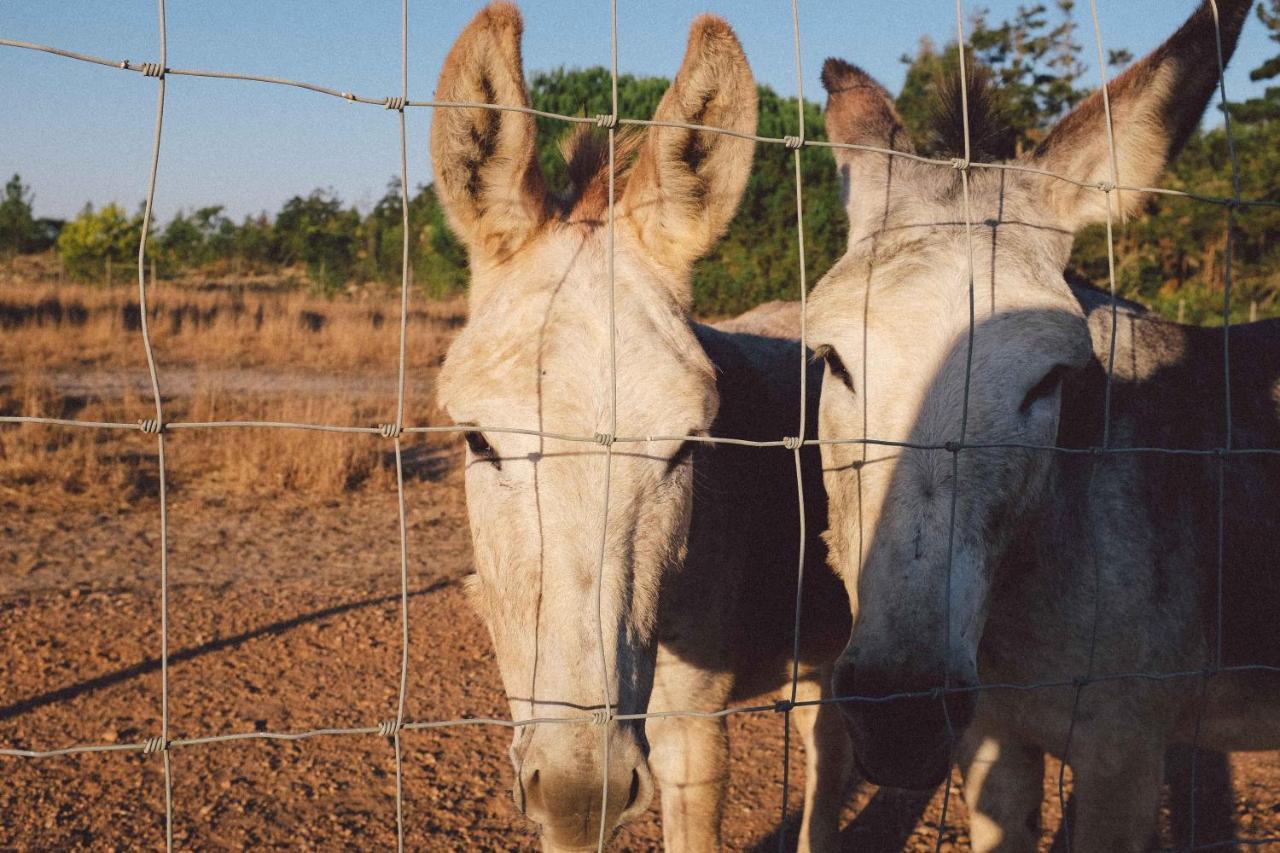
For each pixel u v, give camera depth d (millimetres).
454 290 25078
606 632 1760
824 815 3264
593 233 2090
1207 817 3607
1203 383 2609
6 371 13258
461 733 4312
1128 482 2354
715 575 2643
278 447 9078
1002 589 2369
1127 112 2307
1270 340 2863
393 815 3654
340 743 4195
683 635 2609
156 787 3816
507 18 1902
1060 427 2318
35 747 4074
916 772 1955
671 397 1867
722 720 2758
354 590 6105
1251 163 21766
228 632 5375
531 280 1941
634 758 1727
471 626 5539
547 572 1769
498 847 3457
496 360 1847
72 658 4969
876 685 1895
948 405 1982
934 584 1912
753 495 2881
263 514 7754
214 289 26844
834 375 2186
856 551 2098
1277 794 3752
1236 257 21484
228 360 15289
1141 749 2344
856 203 2428
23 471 8234
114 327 16672
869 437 2033
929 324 2020
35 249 39375
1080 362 2074
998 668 2477
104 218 30922
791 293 15672
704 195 2109
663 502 1894
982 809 2773
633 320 1898
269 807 3691
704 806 2732
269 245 37656
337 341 16641
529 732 1750
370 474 8977
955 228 2166
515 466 1808
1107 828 2379
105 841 3445
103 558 6602
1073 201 2357
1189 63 2248
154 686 4684
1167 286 21219
